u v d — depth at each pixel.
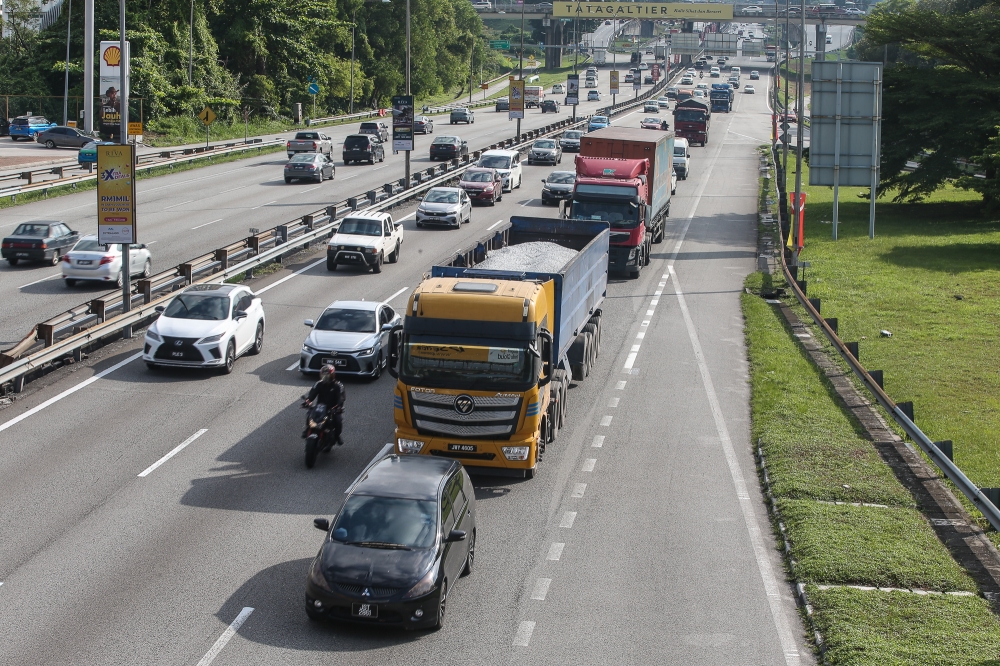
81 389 23.64
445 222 47.59
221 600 13.75
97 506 17.00
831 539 15.56
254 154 78.56
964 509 17.25
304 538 15.98
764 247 46.03
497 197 56.69
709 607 13.91
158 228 44.75
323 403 19.62
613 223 38.00
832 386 25.08
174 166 67.25
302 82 113.75
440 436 18.55
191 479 18.39
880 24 53.00
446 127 106.19
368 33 142.00
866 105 42.69
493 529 16.58
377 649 12.59
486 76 190.12
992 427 22.41
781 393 24.19
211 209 50.59
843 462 19.23
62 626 12.88
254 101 104.50
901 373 26.52
